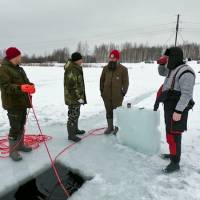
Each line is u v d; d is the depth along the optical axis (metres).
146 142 4.38
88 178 3.81
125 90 5.33
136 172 3.84
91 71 28.50
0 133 5.46
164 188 3.42
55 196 3.48
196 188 3.42
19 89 3.88
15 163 4.10
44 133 5.53
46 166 4.09
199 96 10.51
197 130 5.70
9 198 3.43
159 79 20.00
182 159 4.24
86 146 4.81
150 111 4.27
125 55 94.25
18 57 4.05
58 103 8.84
